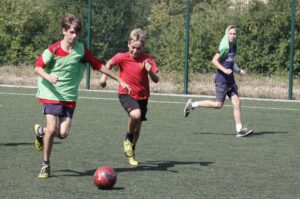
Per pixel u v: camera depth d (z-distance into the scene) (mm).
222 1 23500
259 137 13828
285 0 22969
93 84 24109
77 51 9000
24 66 25547
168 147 12156
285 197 8344
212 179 9320
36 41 25281
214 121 16281
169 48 23891
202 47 23453
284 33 22938
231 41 14062
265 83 23156
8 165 9992
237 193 8484
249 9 23188
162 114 17422
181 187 8734
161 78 23781
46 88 8977
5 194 8109
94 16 23969
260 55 23156
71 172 9570
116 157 10922
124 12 24031
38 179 9016
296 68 23203
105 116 16594
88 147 11867
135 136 10320
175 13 24078
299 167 10461
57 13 24875
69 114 9070
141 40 10086
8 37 25438
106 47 23984
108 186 8422
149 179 9203
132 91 10227
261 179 9430
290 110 19359
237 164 10578
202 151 11805
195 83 23500
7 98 20172
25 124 14727
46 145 9016
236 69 14164
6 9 25391
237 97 14109
